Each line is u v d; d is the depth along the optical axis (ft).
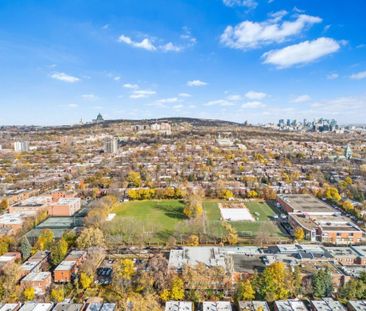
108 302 442.91
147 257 590.14
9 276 469.98
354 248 589.32
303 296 454.40
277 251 570.46
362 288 447.42
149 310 412.57
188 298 445.37
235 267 513.86
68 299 454.81
